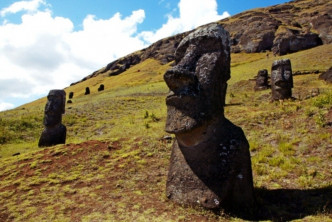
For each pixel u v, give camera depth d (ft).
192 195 18.97
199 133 19.74
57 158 31.24
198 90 19.79
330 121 32.17
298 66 107.86
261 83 85.10
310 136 30.50
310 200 19.48
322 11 251.39
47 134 43.09
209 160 19.31
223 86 21.03
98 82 272.72
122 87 158.51
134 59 360.07
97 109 73.51
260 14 296.30
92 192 22.86
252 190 19.22
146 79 205.57
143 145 33.32
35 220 18.83
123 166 27.71
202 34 21.33
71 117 63.57
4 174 28.78
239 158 18.99
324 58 113.70
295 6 306.35
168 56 317.83
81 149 32.91
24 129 57.11
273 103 50.65
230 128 20.34
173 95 20.24
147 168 27.30
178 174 20.24
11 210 20.74
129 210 19.07
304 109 38.55
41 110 81.51
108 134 48.21
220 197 17.94
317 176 22.97
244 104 58.95
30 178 26.91
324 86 72.79
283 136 32.14
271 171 24.91
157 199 20.56
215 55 20.58
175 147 21.42
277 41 204.74
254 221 17.15
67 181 25.61
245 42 242.37
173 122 19.97
